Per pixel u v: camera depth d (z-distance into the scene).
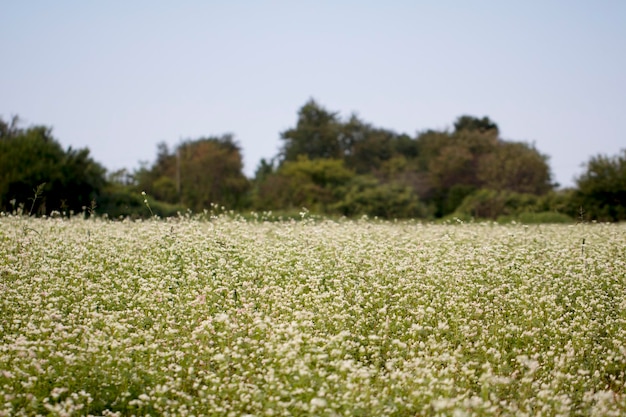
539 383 9.82
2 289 12.04
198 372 9.74
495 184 65.50
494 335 11.22
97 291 12.55
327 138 82.00
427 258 15.37
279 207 52.81
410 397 8.79
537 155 68.44
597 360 10.70
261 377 9.16
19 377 8.72
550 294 13.26
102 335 9.81
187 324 10.84
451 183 71.19
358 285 13.29
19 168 33.44
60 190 33.53
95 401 8.75
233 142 75.25
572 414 8.88
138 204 33.94
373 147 82.12
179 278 13.65
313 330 10.90
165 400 8.61
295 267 14.38
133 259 14.52
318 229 18.08
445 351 10.48
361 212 50.97
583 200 45.00
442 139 80.12
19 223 17.73
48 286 12.45
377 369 9.48
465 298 12.73
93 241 15.71
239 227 18.30
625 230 20.44
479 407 8.30
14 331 10.77
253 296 12.77
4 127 40.09
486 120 93.56
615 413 8.38
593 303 12.81
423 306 12.00
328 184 61.41
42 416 8.29
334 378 8.69
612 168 44.38
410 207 52.59
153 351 9.74
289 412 8.35
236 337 10.41
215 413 8.34
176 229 17.06
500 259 15.41
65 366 9.03
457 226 22.44
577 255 16.00
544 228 22.48
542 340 11.19
